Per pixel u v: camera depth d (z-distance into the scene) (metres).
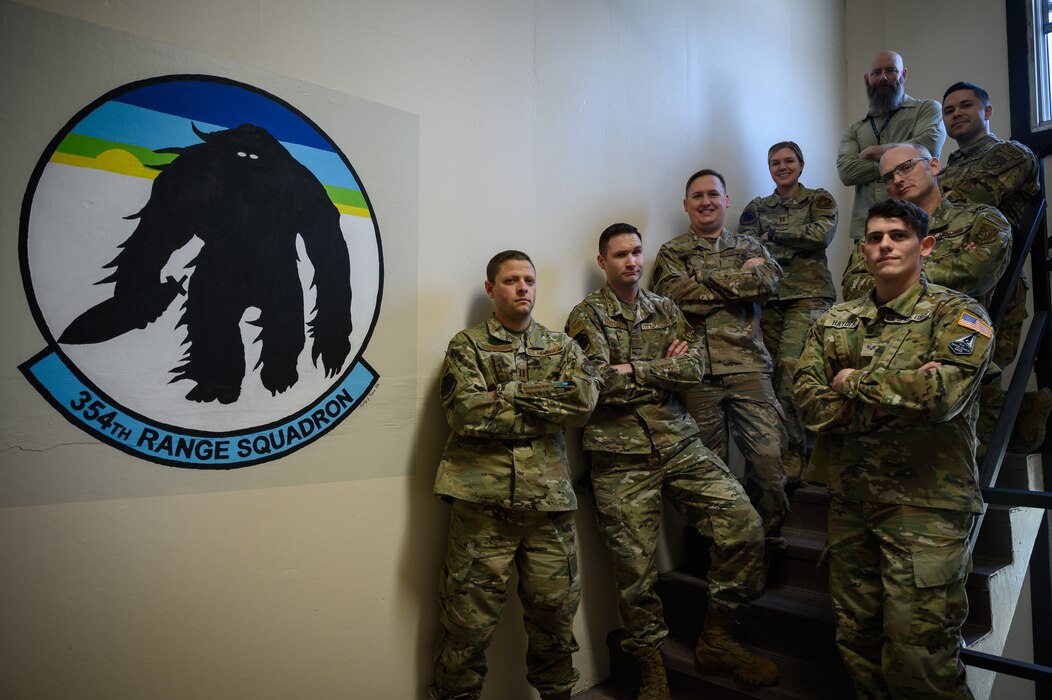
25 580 1.48
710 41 3.43
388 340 2.10
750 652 2.31
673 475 2.33
